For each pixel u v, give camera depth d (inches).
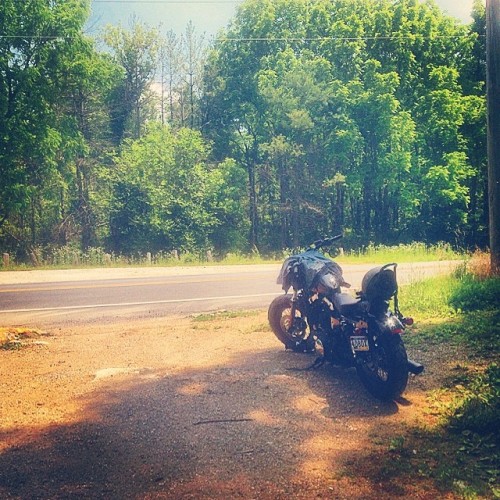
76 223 1707.7
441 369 263.7
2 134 1307.8
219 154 2044.8
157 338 361.4
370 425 203.8
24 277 804.6
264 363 287.9
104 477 167.3
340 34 1701.5
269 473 167.0
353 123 1644.9
